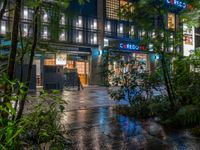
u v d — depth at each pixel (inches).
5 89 128.6
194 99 322.3
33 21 211.0
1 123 96.7
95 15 1373.0
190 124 296.4
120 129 294.7
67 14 215.9
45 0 203.5
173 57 360.2
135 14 336.2
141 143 239.1
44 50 238.8
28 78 207.5
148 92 445.7
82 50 1315.2
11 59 173.5
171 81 369.4
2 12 169.6
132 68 413.7
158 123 321.4
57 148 148.1
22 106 182.2
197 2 287.1
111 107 480.7
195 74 365.7
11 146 91.7
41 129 136.4
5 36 236.2
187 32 351.9
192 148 222.4
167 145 232.1
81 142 239.3
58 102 147.6
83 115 390.3
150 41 337.1
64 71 1021.2
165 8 323.6
